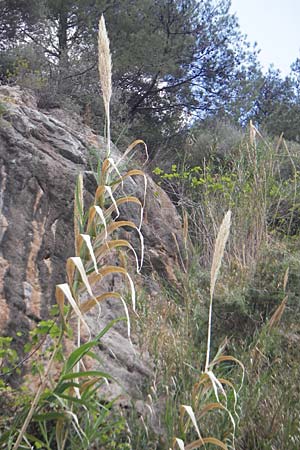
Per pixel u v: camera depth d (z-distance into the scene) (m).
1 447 3.48
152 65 17.25
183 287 7.02
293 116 19.31
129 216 8.00
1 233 6.06
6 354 4.73
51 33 18.16
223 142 13.38
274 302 6.46
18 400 4.21
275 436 4.85
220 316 6.31
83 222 3.51
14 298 5.62
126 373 5.35
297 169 9.62
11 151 6.78
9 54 15.30
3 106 7.45
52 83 13.46
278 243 7.45
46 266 6.09
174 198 10.78
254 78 19.23
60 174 6.84
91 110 14.23
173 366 5.36
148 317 6.15
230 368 5.56
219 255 3.53
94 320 5.86
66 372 3.48
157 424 4.85
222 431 4.59
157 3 18.38
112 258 6.98
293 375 5.38
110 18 17.64
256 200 7.69
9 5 17.20
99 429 4.39
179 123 17.95
